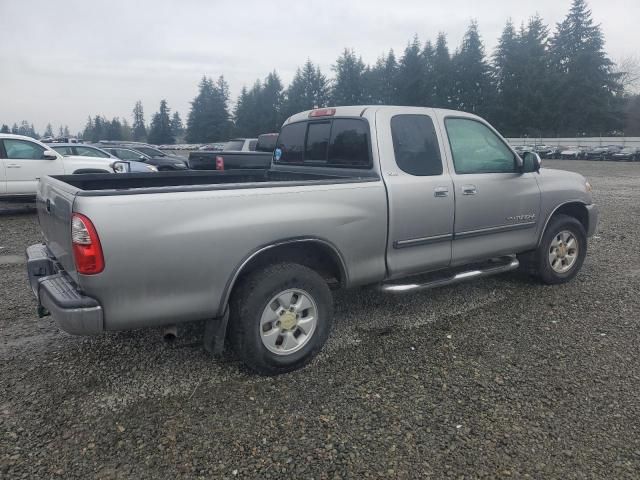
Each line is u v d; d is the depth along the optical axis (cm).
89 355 388
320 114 471
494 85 6919
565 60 6606
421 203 417
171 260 304
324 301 366
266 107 8944
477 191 458
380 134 411
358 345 408
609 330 435
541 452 273
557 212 557
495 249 487
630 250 745
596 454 271
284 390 338
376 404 320
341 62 7950
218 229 317
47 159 1110
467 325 448
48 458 267
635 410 312
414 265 424
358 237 382
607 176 2638
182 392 334
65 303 288
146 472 258
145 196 297
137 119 13112
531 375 357
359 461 266
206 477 254
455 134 460
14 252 733
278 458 269
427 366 371
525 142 6147
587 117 6334
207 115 9494
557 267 555
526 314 473
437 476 255
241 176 538
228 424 298
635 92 7575
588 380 349
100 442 281
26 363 374
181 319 318
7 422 299
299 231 349
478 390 336
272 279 341
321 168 470
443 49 7175
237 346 342
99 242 283
